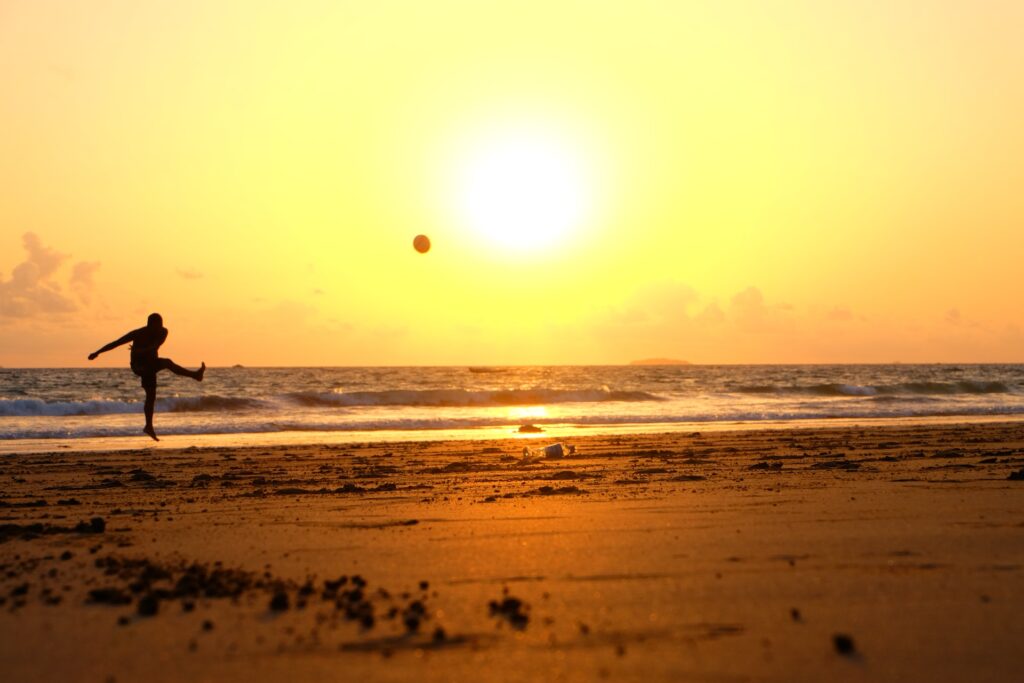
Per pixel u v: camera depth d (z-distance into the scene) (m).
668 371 168.25
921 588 5.74
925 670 4.30
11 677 4.24
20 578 6.28
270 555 6.94
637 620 5.07
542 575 6.13
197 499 10.68
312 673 4.25
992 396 49.16
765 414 33.84
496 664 4.37
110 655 4.54
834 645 4.63
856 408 38.06
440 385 84.56
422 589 5.80
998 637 4.78
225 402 37.84
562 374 138.88
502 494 10.63
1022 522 8.02
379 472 14.15
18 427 26.72
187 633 4.88
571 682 4.12
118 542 7.62
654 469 13.85
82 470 15.02
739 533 7.56
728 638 4.76
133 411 34.81
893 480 11.54
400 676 4.21
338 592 5.75
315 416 32.88
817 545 7.03
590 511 8.89
